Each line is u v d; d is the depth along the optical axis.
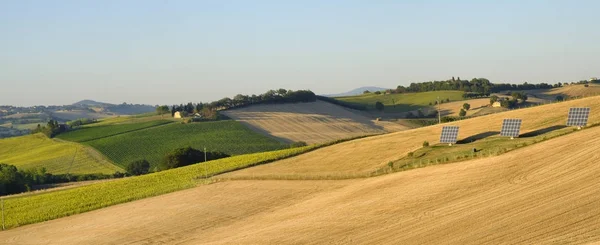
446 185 46.34
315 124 160.88
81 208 67.44
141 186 80.06
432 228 35.44
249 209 54.31
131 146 147.12
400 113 181.38
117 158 138.38
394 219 39.56
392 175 57.31
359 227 39.16
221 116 170.75
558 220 32.16
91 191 81.38
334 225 40.97
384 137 84.00
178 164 114.81
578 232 29.64
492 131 70.06
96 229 54.00
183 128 159.75
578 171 41.75
